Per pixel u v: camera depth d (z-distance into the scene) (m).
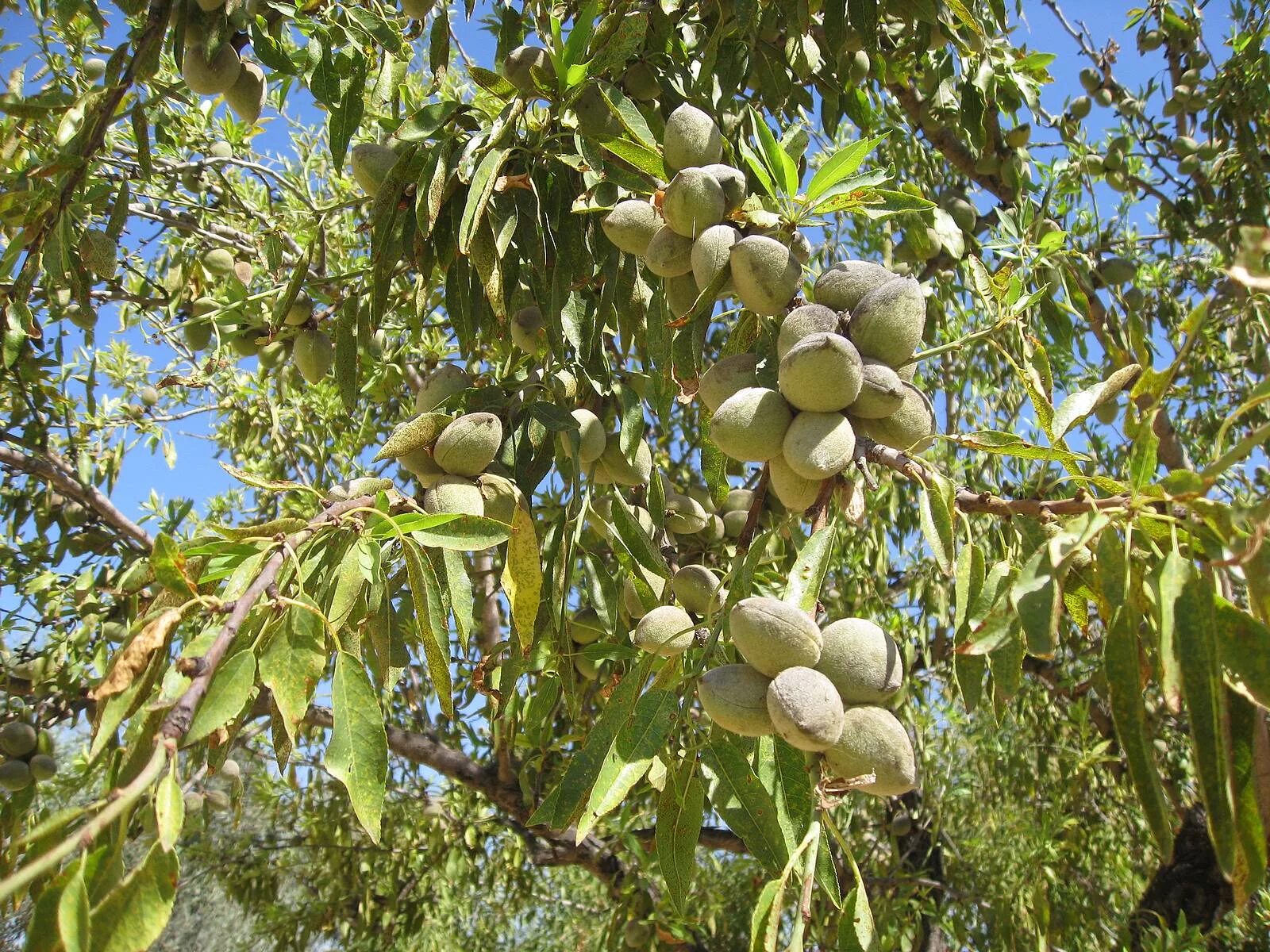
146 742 1.24
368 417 4.05
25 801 3.25
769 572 2.37
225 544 1.44
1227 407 4.55
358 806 1.27
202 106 4.24
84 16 3.44
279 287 2.79
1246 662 1.13
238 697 1.23
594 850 4.58
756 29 2.58
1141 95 4.64
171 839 1.03
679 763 1.52
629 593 2.43
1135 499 1.22
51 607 3.83
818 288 1.73
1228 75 4.25
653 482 2.41
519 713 3.13
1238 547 1.16
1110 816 4.66
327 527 1.53
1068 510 1.38
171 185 3.72
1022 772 4.57
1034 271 3.24
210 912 10.64
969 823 5.04
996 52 3.58
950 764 4.59
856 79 3.12
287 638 1.32
